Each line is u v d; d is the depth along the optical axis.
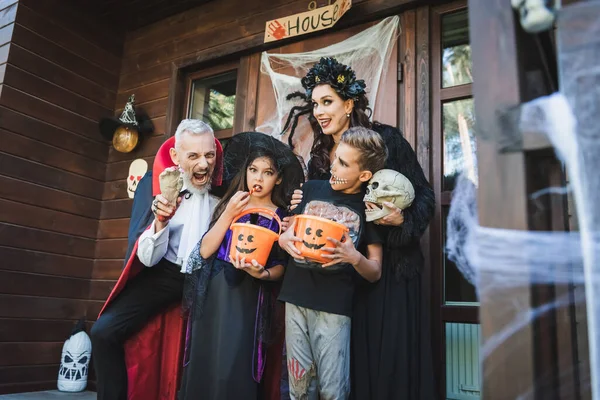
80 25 3.25
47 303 2.89
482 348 0.77
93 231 3.18
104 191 3.26
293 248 1.37
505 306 0.76
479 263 0.79
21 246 2.81
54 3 3.12
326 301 1.40
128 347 1.91
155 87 3.20
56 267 2.96
